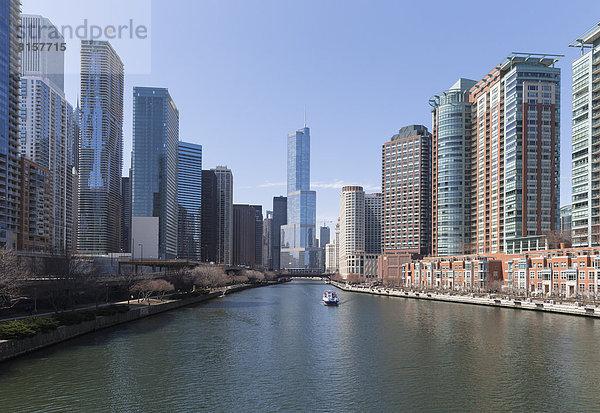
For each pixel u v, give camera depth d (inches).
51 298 4478.3
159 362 3034.0
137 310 5029.5
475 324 4761.3
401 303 7672.2
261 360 3157.0
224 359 3166.8
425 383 2618.1
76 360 2979.8
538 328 4384.8
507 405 2271.2
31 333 3105.3
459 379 2694.4
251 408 2229.3
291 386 2568.9
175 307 6363.2
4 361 2856.8
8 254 4768.7
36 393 2354.8
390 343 3762.3
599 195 7495.1
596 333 4072.3
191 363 3031.5
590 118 7726.4
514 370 2874.0
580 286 6520.7
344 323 4985.2
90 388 2456.9
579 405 2263.8
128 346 3474.4
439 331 4340.6
